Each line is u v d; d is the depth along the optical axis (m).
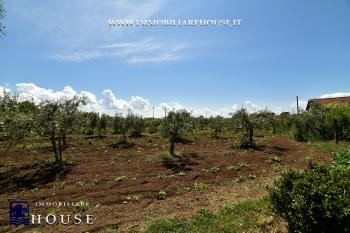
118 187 15.50
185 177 17.06
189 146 31.12
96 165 21.16
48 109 21.72
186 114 26.33
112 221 10.78
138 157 24.36
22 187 16.33
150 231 9.31
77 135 40.03
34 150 28.98
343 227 6.57
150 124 48.69
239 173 17.81
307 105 52.56
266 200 10.77
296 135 34.31
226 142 34.62
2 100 22.38
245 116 28.98
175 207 12.06
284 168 18.25
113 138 37.31
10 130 21.98
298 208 7.07
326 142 29.09
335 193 6.87
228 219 9.66
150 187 15.07
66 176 18.20
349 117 29.95
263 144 30.58
